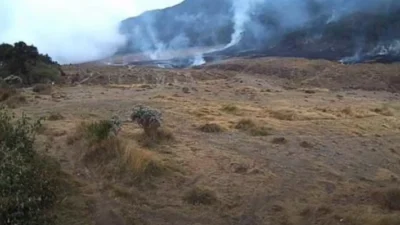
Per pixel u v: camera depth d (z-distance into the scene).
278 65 65.19
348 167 11.84
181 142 13.27
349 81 53.19
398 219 8.12
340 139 15.23
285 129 16.27
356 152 13.55
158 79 53.03
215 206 8.85
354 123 18.62
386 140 15.71
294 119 19.38
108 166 10.30
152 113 13.74
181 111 19.47
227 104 23.31
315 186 10.09
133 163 10.12
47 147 11.41
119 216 8.16
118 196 9.00
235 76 57.25
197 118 17.81
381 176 11.16
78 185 9.43
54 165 9.92
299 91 37.88
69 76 49.84
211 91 32.28
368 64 65.56
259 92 33.38
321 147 13.79
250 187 9.84
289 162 11.86
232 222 8.30
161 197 9.16
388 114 23.56
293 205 8.99
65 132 13.68
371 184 10.45
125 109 19.75
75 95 26.31
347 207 8.84
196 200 8.99
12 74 39.41
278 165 11.52
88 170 10.39
